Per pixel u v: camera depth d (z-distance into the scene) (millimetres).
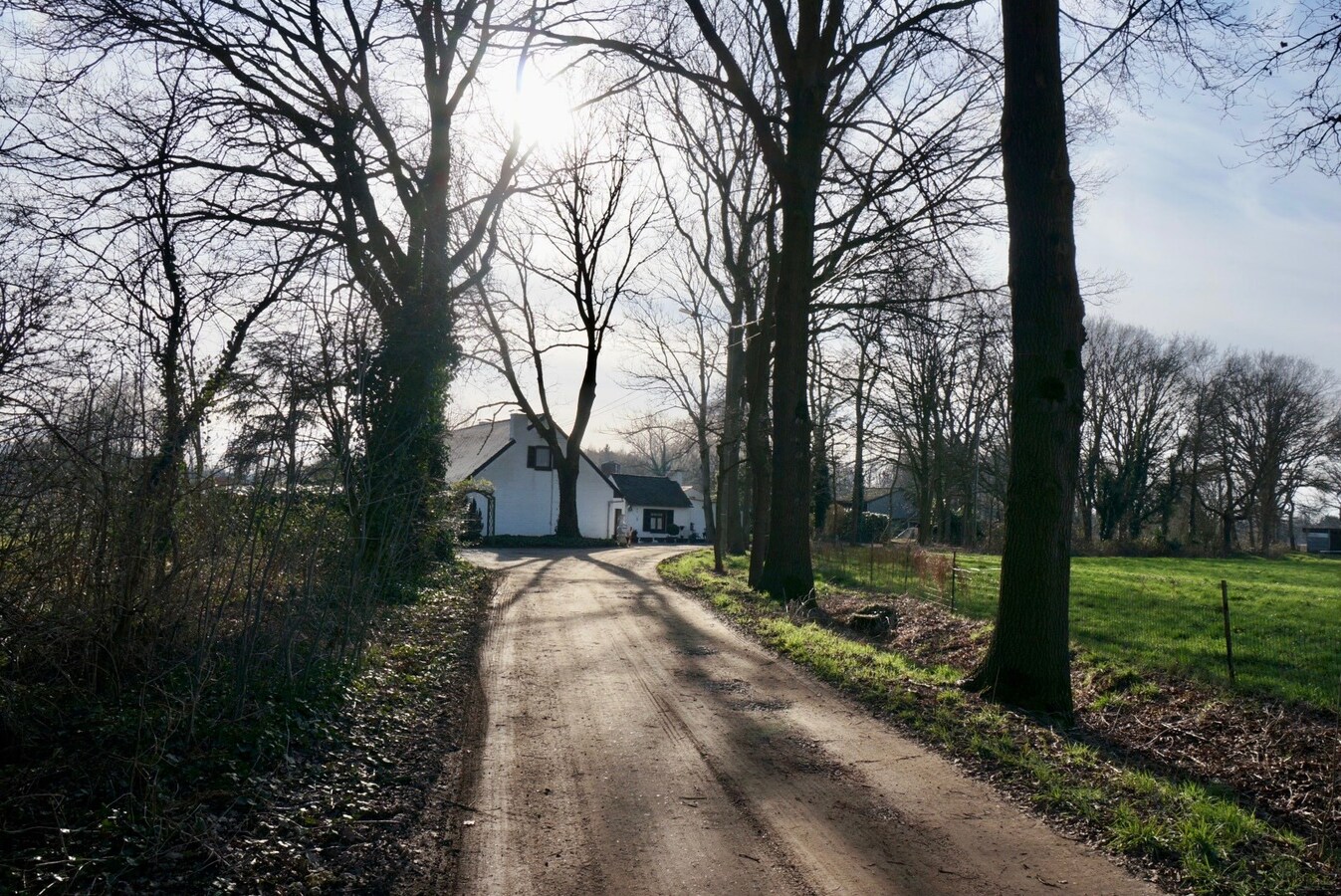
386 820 5727
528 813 5918
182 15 13852
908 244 18312
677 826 5699
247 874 4711
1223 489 63906
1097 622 14586
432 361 12922
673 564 30656
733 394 31156
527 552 38250
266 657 7691
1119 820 5832
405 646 11078
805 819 5852
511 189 18547
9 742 5777
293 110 15195
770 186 22359
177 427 7125
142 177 11031
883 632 15414
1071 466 9586
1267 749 7887
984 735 7918
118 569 6699
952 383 44094
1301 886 5027
